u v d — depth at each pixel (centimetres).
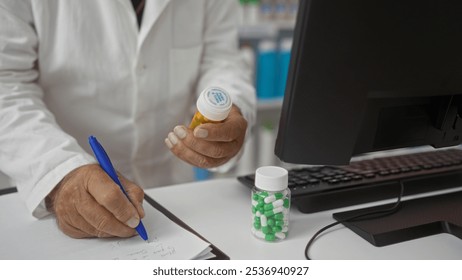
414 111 64
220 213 64
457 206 65
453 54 58
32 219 60
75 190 54
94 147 55
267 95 216
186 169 112
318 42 53
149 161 103
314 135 57
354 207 67
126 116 94
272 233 55
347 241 56
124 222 51
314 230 59
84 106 89
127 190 56
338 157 58
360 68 55
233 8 104
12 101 68
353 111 56
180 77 97
